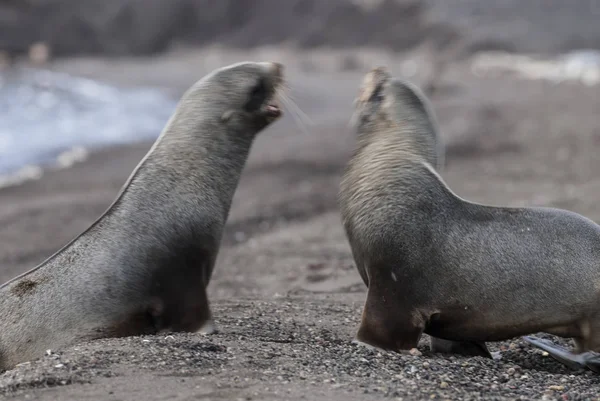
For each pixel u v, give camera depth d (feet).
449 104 448.24
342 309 108.68
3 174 261.65
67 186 237.45
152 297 87.61
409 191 85.97
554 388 76.89
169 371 72.84
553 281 83.92
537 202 189.98
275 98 95.91
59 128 379.76
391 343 85.46
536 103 457.27
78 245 87.92
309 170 249.55
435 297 85.15
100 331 85.76
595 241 84.79
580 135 318.24
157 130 379.35
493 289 84.48
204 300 89.56
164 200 89.04
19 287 86.48
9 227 183.01
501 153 288.92
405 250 84.89
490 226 85.35
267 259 153.28
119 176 250.98
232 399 66.85
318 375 74.54
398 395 70.23
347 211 89.20
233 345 82.38
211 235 90.79
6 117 420.36
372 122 90.63
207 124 92.48
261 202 205.57
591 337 84.74
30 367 74.54
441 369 79.87
